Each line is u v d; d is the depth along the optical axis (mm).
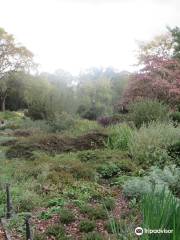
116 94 51938
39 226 6020
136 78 19328
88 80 52281
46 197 7488
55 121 18719
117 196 7402
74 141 13219
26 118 24516
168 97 18234
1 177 8875
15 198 7219
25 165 10266
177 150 10203
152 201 4301
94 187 7977
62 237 5465
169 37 24094
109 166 9469
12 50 42969
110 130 13812
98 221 6168
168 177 7559
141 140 10852
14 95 48719
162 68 19016
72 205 6941
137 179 7539
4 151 12609
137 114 14914
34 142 13203
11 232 5820
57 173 9016
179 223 4004
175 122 13922
